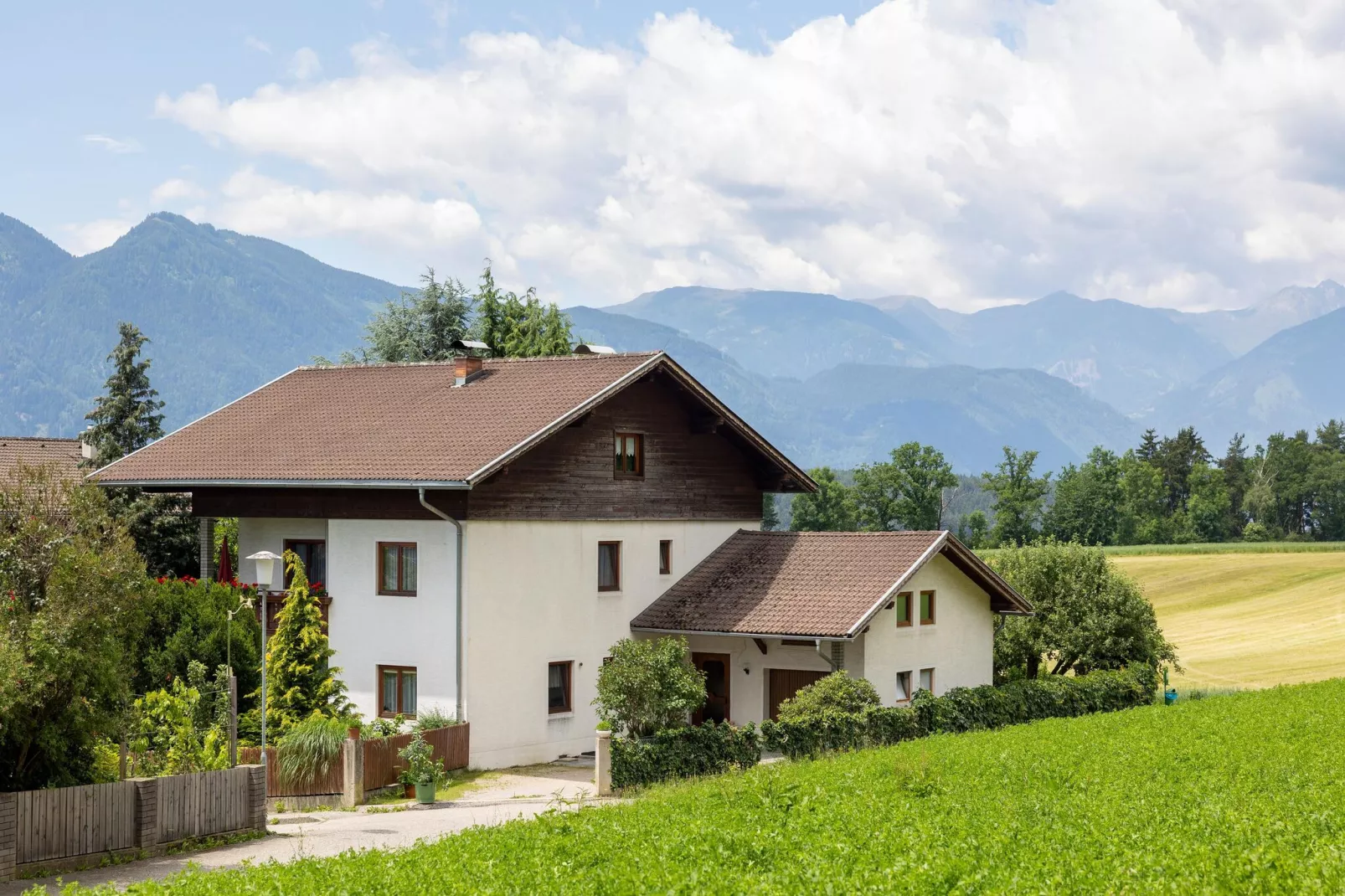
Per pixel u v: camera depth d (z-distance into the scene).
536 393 37.12
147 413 55.44
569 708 35.97
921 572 38.50
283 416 39.97
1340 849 16.05
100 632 21.08
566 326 75.38
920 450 129.12
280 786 28.52
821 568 38.12
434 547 33.62
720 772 30.36
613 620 37.28
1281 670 64.12
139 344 55.53
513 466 34.38
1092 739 30.53
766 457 41.91
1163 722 33.75
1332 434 182.50
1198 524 155.25
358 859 17.92
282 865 18.03
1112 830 17.89
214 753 27.78
